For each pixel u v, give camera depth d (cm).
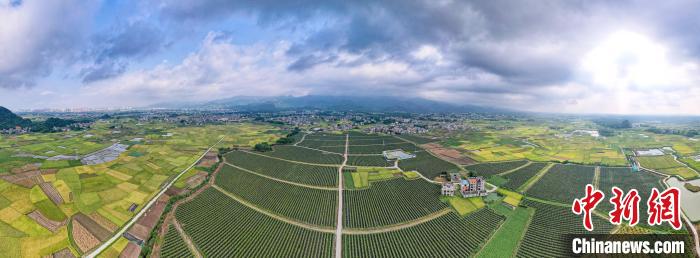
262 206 14312
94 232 11788
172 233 11919
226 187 16725
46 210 12825
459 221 12588
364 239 11431
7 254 10150
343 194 15738
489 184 17038
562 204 14112
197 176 18725
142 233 11975
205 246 11069
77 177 16625
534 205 14012
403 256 10325
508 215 13012
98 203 13938
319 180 18000
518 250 10506
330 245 11069
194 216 13325
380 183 17362
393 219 12912
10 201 13150
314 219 13025
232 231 12100
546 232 11581
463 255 10312
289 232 11994
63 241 11031
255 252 10694
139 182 17025
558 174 19150
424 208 13875
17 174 16200
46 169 17462
